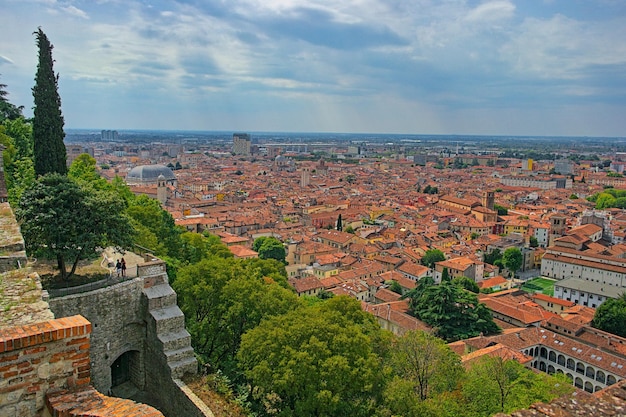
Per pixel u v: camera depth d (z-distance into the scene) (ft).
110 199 143.23
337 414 135.23
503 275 560.61
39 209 134.00
